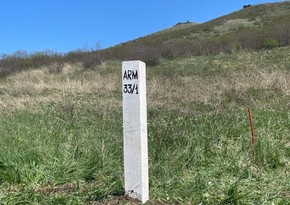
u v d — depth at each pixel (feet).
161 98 34.37
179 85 39.52
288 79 35.14
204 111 27.35
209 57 60.85
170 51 68.59
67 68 64.13
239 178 14.47
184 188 13.92
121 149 17.90
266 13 154.10
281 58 49.98
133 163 13.11
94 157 16.69
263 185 14.37
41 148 17.38
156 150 16.89
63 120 24.80
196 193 13.73
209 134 19.97
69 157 17.02
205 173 15.28
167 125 20.70
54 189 14.75
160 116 24.98
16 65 68.80
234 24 137.80
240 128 21.34
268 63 47.75
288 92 31.42
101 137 19.89
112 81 44.70
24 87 44.93
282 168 16.29
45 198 13.43
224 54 61.26
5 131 21.09
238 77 38.52
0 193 13.88
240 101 30.55
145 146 13.07
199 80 41.32
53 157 16.89
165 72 51.34
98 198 13.51
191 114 25.94
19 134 20.22
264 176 15.28
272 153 17.11
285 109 26.43
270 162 16.65
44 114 27.61
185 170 15.89
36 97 38.47
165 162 15.89
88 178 15.64
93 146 17.89
